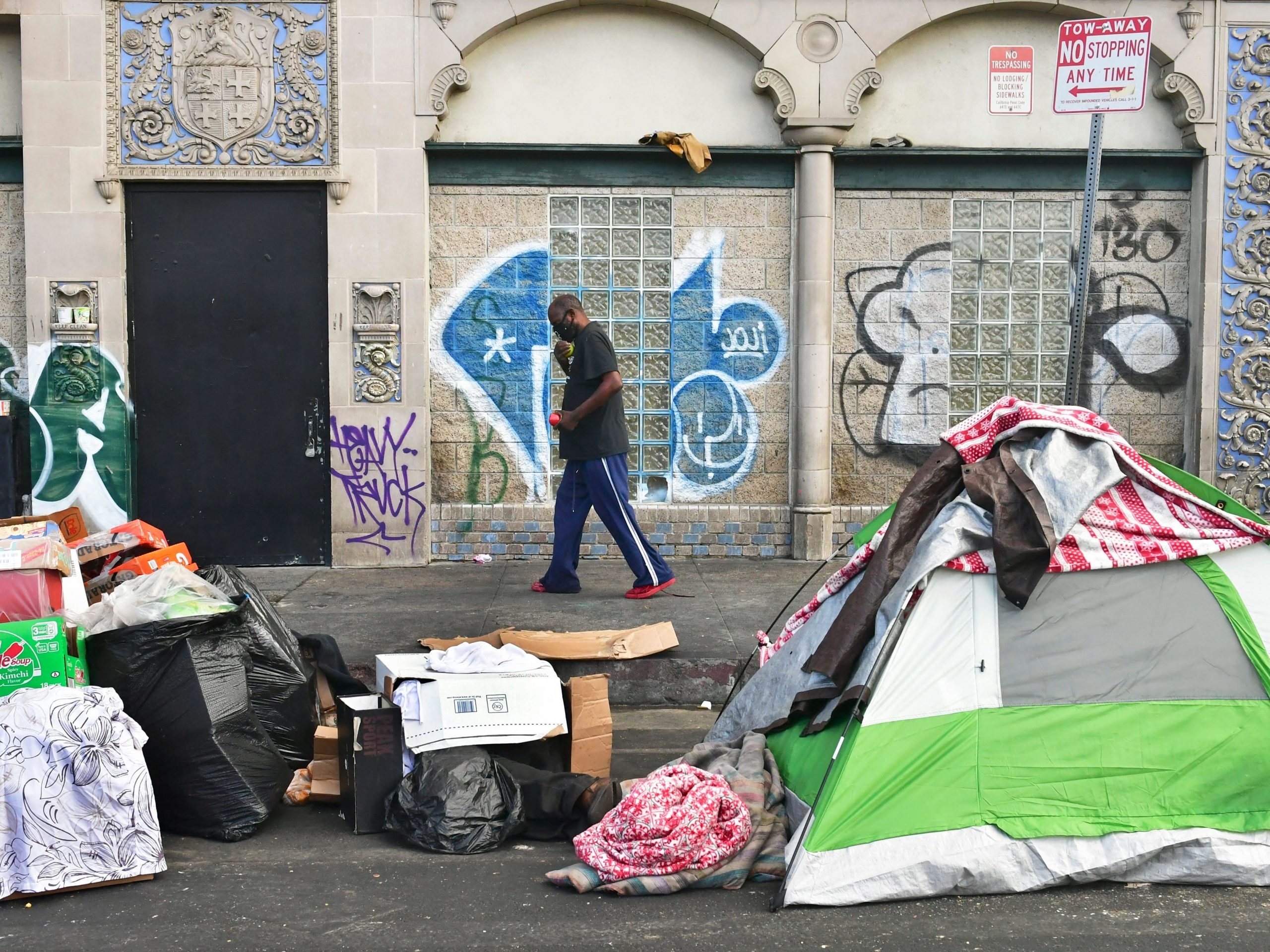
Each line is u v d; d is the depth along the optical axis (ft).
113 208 30.78
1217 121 31.45
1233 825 14.29
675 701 22.36
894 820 14.01
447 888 14.20
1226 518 15.56
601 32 31.71
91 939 12.71
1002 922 13.19
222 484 31.60
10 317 31.71
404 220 31.12
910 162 32.01
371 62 30.83
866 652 15.08
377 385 31.32
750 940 12.73
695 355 32.40
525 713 16.75
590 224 32.01
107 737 14.37
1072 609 15.10
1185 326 32.48
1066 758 14.42
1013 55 31.60
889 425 32.58
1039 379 32.55
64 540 18.95
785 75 31.14
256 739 16.39
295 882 14.38
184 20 30.66
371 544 31.63
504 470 32.32
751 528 32.55
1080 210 32.22
